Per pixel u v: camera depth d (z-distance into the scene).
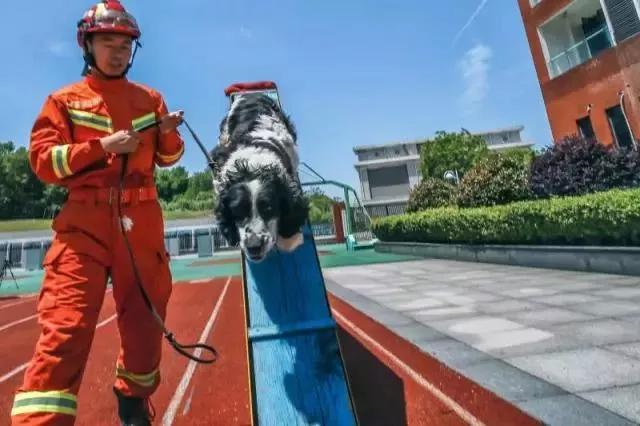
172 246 26.66
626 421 2.53
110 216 2.31
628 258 6.92
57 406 1.94
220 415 3.19
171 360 4.49
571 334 4.19
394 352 4.29
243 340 5.20
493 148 41.34
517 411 2.79
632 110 12.48
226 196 3.54
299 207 3.72
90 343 2.16
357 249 19.66
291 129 5.64
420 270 10.30
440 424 2.91
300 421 2.50
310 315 3.28
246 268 3.83
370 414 3.14
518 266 9.43
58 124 2.25
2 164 50.62
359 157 41.59
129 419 2.55
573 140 10.16
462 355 3.80
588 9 14.50
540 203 8.97
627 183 8.87
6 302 11.37
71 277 2.13
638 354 3.55
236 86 7.68
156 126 2.50
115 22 2.35
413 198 16.50
